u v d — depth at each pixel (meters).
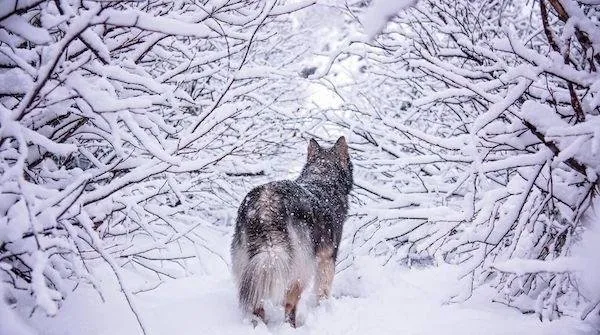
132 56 3.85
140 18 2.65
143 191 4.60
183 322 3.47
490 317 3.82
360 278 5.46
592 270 3.02
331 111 7.72
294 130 6.99
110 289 3.75
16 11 2.44
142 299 3.88
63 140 3.76
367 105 8.26
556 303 3.49
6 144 2.87
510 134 3.94
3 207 2.59
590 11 4.60
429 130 7.54
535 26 7.04
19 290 3.04
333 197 5.18
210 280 4.75
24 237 2.55
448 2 6.58
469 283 4.36
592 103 3.02
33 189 2.67
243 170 6.07
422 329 3.65
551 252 3.77
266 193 4.07
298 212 4.20
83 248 3.68
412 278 5.31
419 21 6.31
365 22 2.12
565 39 3.21
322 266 4.64
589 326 3.38
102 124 3.41
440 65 5.36
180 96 4.54
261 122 6.72
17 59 2.64
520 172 3.94
